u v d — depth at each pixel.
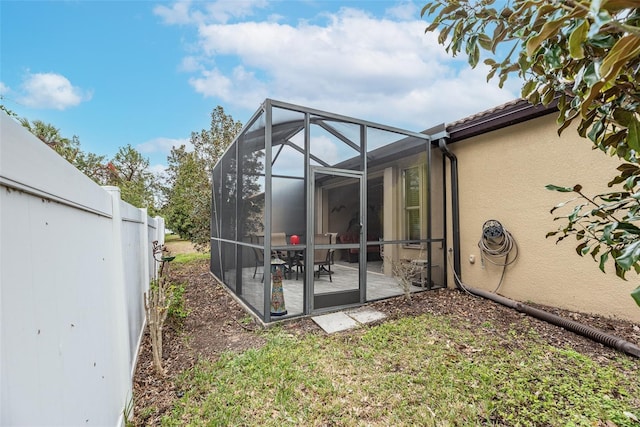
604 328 3.45
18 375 0.84
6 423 0.77
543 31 0.92
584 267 3.99
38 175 0.98
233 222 5.74
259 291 4.32
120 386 2.04
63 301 1.18
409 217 5.65
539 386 2.39
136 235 3.53
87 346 1.43
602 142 1.30
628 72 1.01
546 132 4.38
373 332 3.58
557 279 4.26
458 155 5.71
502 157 4.96
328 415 2.15
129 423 2.05
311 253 4.32
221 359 3.00
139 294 3.62
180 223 13.06
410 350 3.10
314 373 2.68
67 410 1.16
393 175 5.39
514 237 4.78
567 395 2.27
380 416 2.13
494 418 2.07
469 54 1.63
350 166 4.75
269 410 2.20
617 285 3.70
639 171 1.23
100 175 11.73
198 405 2.28
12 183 0.83
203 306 5.14
